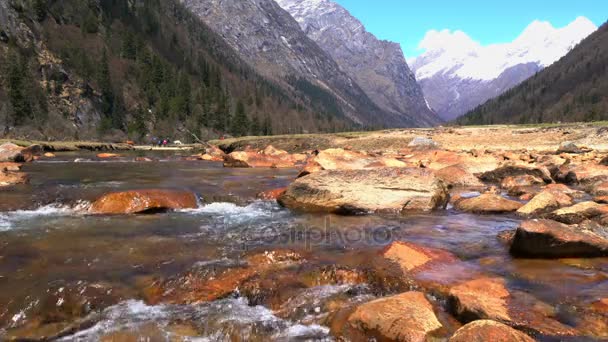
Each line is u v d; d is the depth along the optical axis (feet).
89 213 39.60
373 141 161.99
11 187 54.13
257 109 626.64
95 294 20.72
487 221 36.76
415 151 123.34
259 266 24.30
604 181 51.57
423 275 22.34
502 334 14.43
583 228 27.48
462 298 18.06
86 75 389.60
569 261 24.91
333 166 57.93
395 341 15.89
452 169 61.16
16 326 18.07
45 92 338.34
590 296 19.45
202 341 17.07
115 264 24.90
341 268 23.27
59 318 18.76
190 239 30.63
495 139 148.15
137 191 42.06
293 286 21.58
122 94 430.20
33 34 402.31
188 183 61.11
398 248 25.57
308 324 18.33
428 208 40.86
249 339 17.15
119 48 524.11
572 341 15.56
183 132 402.11
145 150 212.23
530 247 25.68
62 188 53.36
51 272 23.45
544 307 18.15
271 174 76.28
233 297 20.89
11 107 291.38
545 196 39.29
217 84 619.26
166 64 572.92
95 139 332.39
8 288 21.17
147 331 17.70
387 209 40.40
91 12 548.31
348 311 18.29
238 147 192.75
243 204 45.65
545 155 92.27
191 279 22.38
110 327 17.99
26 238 30.37
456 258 25.55
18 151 106.83
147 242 29.66
